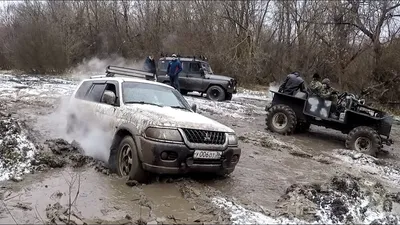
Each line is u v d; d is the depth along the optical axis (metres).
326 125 10.55
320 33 26.80
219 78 18.23
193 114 5.80
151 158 4.87
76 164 5.63
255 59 30.30
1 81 19.20
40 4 33.94
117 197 4.52
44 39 26.84
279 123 10.96
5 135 5.71
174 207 4.32
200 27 32.34
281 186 5.70
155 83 6.73
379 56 22.81
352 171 7.29
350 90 23.58
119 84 6.32
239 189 5.32
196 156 4.99
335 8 25.14
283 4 30.69
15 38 27.69
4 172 5.03
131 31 38.03
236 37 31.53
